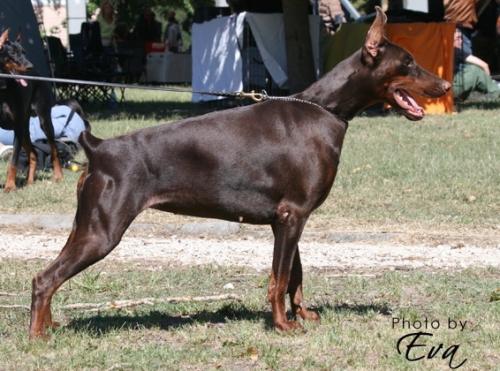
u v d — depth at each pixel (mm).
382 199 16422
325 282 11250
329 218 15148
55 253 13078
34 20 27953
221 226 14406
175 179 8492
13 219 15023
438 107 26562
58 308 9992
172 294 10734
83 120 21062
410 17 28453
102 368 8062
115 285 11008
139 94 37781
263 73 28688
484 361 8242
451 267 12117
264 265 12281
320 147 8695
